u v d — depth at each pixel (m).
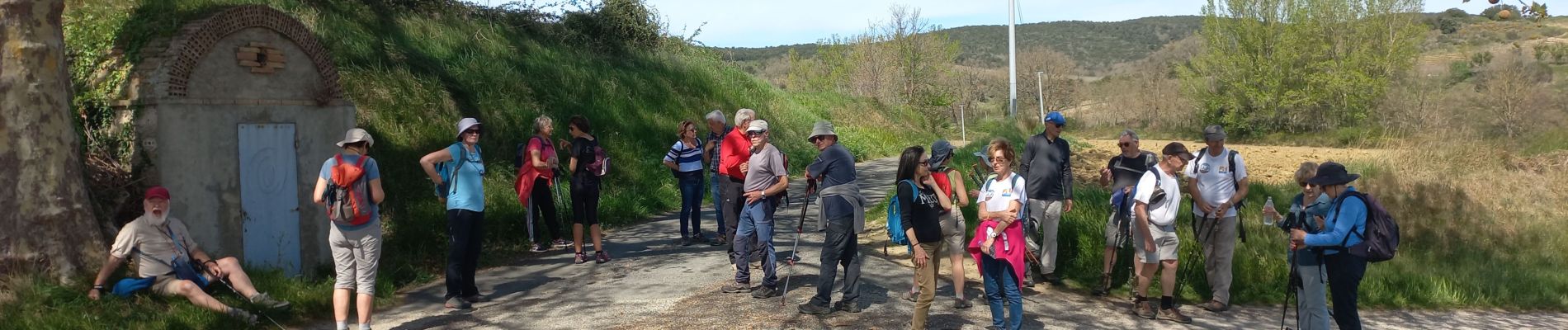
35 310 5.22
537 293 6.89
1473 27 75.19
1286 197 11.37
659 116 16.98
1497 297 8.79
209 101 6.46
